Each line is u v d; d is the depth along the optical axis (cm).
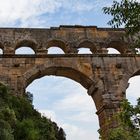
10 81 3672
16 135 2928
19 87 3644
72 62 3916
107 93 3769
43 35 4122
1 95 3281
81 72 3881
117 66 3969
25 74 3744
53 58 3903
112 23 1395
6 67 3750
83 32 4244
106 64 3975
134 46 1580
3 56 3812
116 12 1377
